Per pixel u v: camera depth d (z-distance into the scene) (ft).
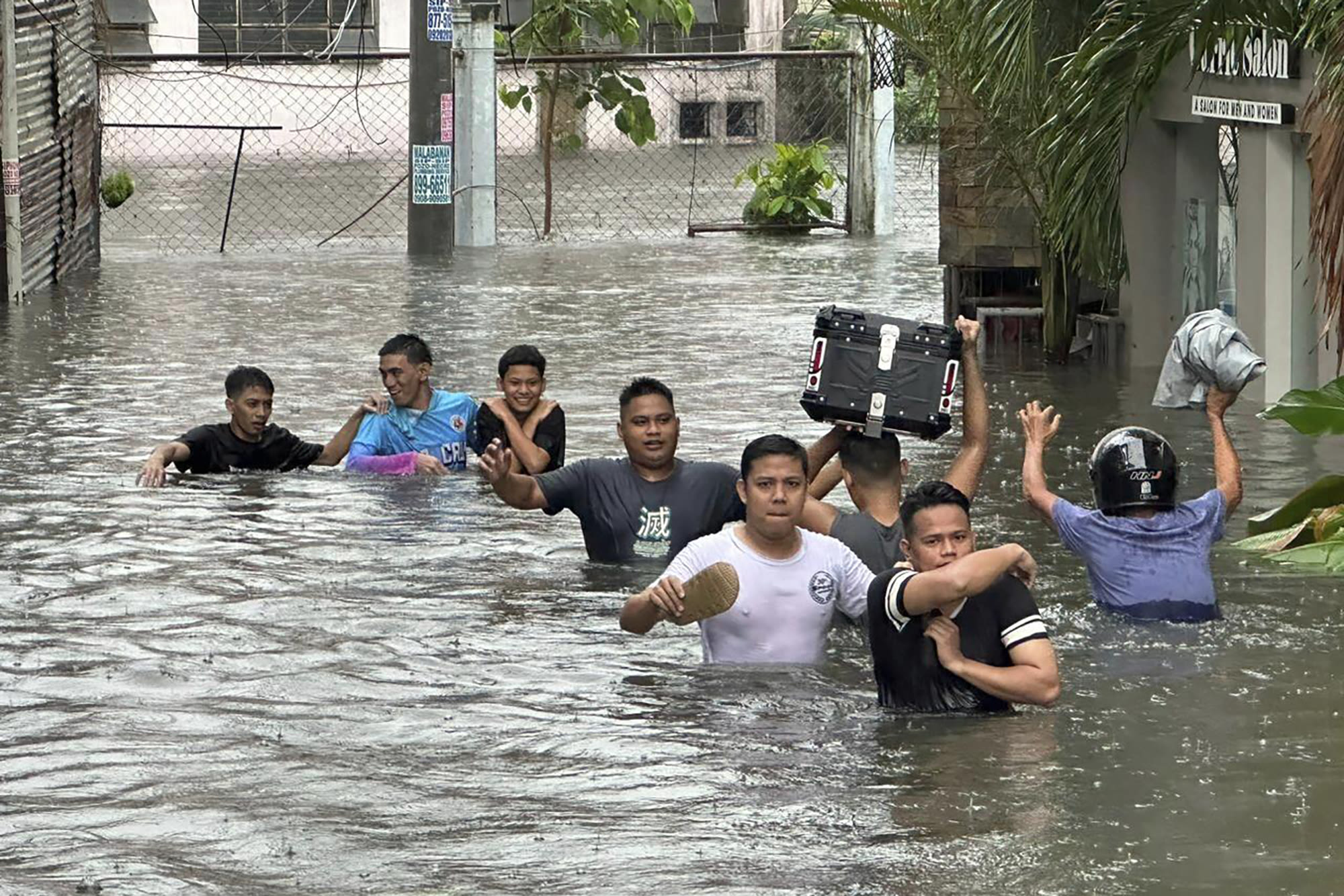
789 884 22.02
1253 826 23.70
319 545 41.24
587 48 150.20
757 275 101.45
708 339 76.59
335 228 128.06
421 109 112.47
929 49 74.79
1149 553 34.42
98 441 54.03
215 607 35.73
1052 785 25.38
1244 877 21.98
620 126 132.26
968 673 28.35
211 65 179.11
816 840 23.43
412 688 30.53
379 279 100.12
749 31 176.65
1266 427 56.13
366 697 30.01
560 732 28.12
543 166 160.15
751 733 27.99
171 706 29.55
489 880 22.24
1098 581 34.73
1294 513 40.63
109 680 30.91
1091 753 26.71
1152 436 35.19
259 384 49.78
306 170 164.86
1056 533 40.98
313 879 22.31
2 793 25.44
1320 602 35.29
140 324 81.41
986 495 45.91
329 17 180.96
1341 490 40.40
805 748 27.22
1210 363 56.90
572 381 65.31
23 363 69.77
